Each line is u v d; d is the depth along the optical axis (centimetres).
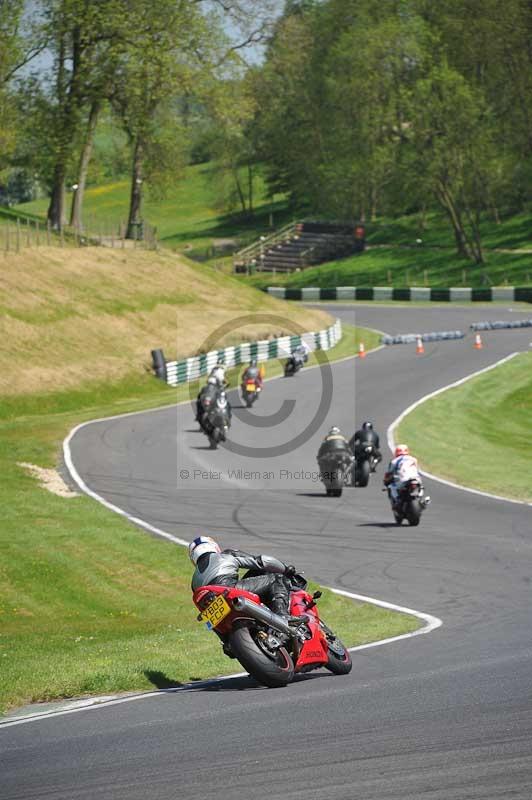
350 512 8400
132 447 11806
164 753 2575
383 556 6650
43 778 2439
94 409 16012
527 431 13712
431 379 16925
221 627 3406
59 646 4753
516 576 5872
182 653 4225
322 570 6288
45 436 12562
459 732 2581
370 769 2319
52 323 18625
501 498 9150
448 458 11562
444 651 3922
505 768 2267
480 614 4853
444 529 7594
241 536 7469
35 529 7856
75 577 6625
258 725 2805
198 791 2242
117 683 3566
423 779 2227
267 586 3462
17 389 15950
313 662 3444
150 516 8344
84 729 2939
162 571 6719
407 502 7681
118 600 6138
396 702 2983
